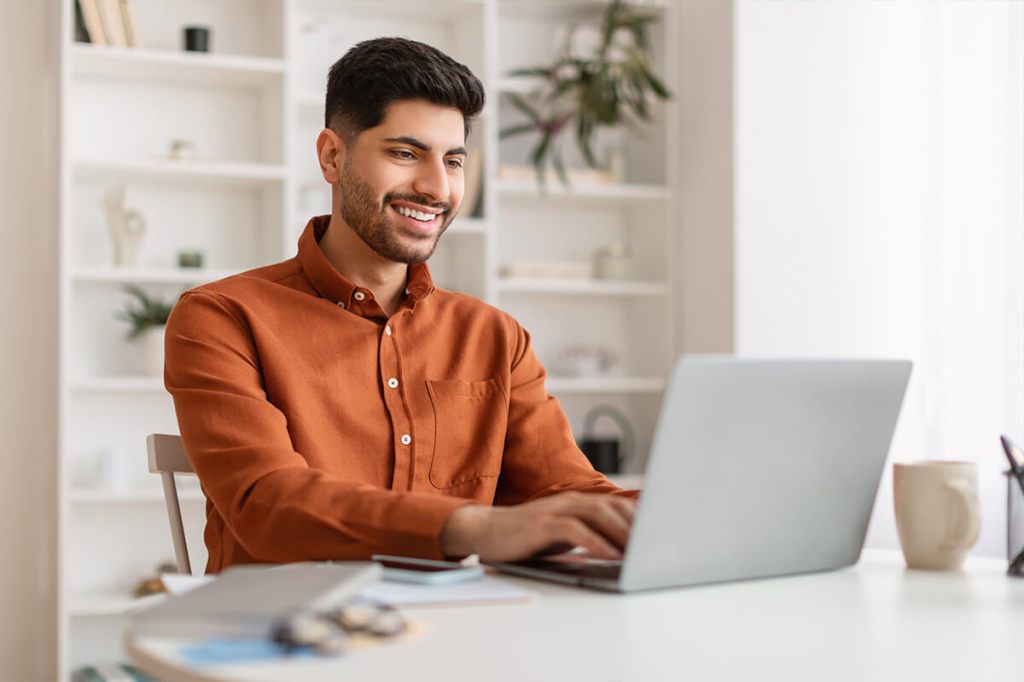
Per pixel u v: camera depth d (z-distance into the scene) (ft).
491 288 11.91
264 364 4.93
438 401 5.29
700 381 3.36
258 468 4.07
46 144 10.99
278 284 5.26
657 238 12.89
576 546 3.69
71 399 11.32
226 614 2.60
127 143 11.44
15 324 10.89
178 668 2.47
